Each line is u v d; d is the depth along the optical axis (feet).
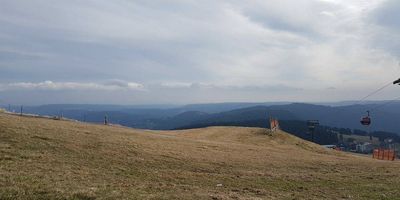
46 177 73.10
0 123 125.70
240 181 96.99
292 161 148.77
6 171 74.13
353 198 85.71
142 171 96.48
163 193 71.87
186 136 230.07
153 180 87.35
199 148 153.69
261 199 75.10
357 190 96.07
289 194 85.10
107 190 67.67
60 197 59.67
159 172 97.71
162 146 142.51
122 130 180.75
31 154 95.81
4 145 100.83
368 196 88.53
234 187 88.22
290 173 118.21
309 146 235.40
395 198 86.84
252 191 84.79
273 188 91.45
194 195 72.59
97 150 115.14
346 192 92.63
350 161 167.84
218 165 120.16
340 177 116.67
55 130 134.62
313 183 102.89
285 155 168.66
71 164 92.38
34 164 85.46
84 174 82.43
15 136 112.47
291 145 230.48
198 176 98.37
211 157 134.21
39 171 78.59
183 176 96.17
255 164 130.62
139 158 113.50
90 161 99.86
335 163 155.02
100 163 99.35
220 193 77.92
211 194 75.25
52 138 119.44
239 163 128.67
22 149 100.53
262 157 151.43
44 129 132.26
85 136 134.31
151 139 158.61
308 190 92.63
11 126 124.36
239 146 182.19
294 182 102.22
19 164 83.15
